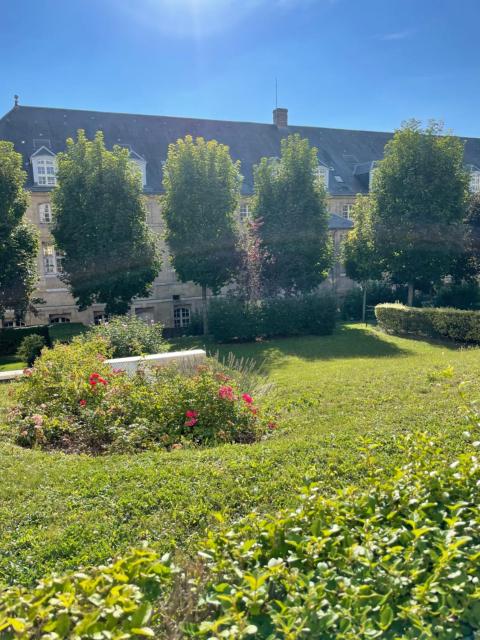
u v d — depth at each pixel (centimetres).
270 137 3594
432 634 240
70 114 3045
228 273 2216
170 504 399
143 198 2306
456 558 287
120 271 2162
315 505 331
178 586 264
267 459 487
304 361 1502
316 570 274
